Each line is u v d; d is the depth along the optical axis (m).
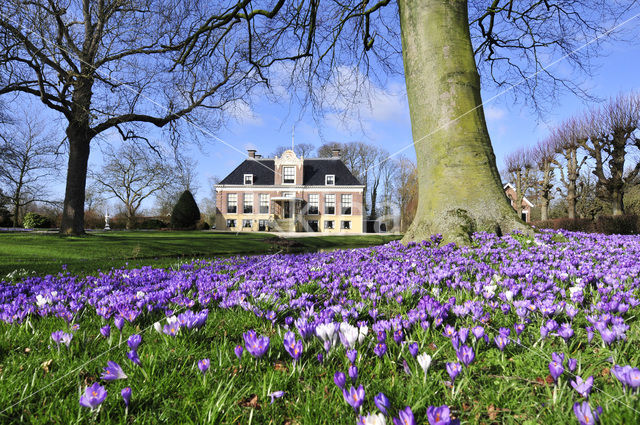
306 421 1.15
